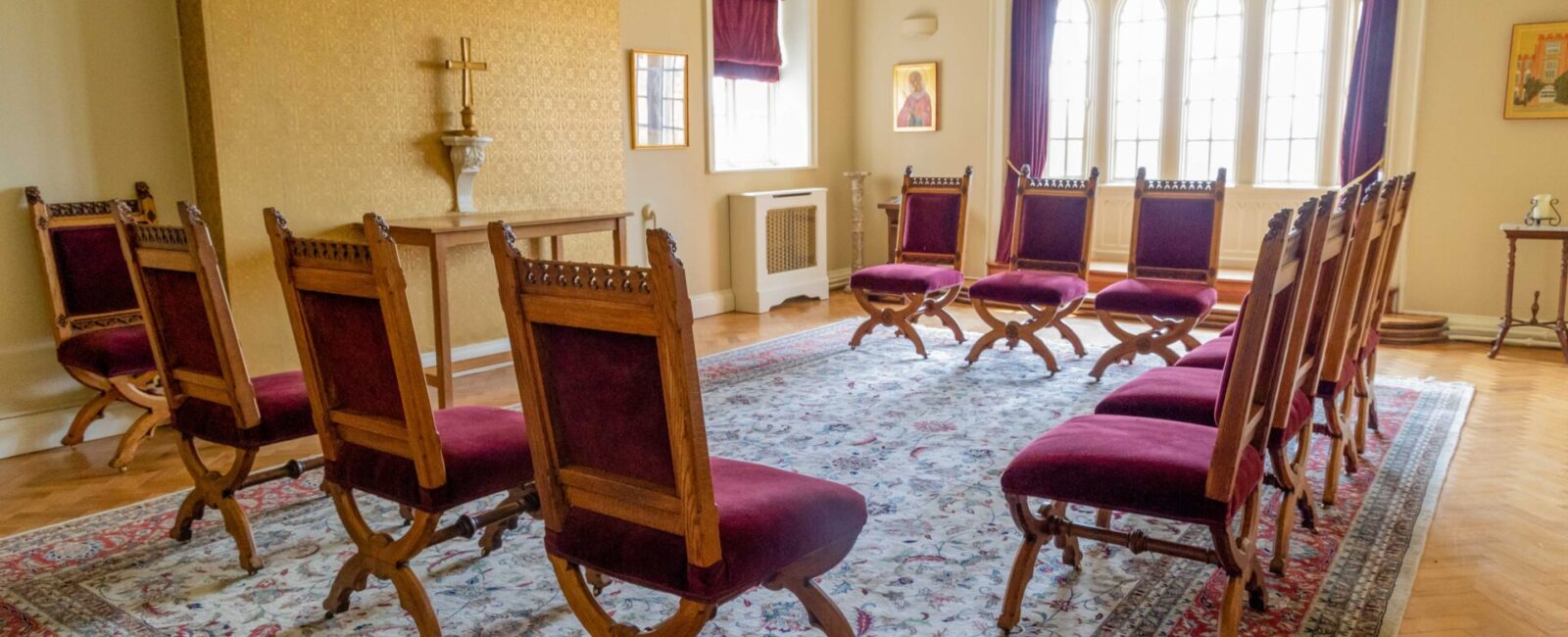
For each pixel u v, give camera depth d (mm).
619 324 1896
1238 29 7461
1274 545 2965
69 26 4355
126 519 3516
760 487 2240
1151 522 3408
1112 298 5195
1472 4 6191
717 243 7523
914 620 2719
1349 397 3748
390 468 2553
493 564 3115
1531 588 2861
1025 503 2574
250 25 4672
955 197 6188
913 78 8336
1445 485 3711
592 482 2090
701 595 1962
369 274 2355
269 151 4789
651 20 6766
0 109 4199
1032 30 7848
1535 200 5863
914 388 5191
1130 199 7996
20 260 4320
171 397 3145
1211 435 2576
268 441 2996
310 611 2832
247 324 4793
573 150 6148
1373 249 3412
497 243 2037
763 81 8117
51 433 4406
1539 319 6262
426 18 5332
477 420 2795
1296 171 7395
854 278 6039
